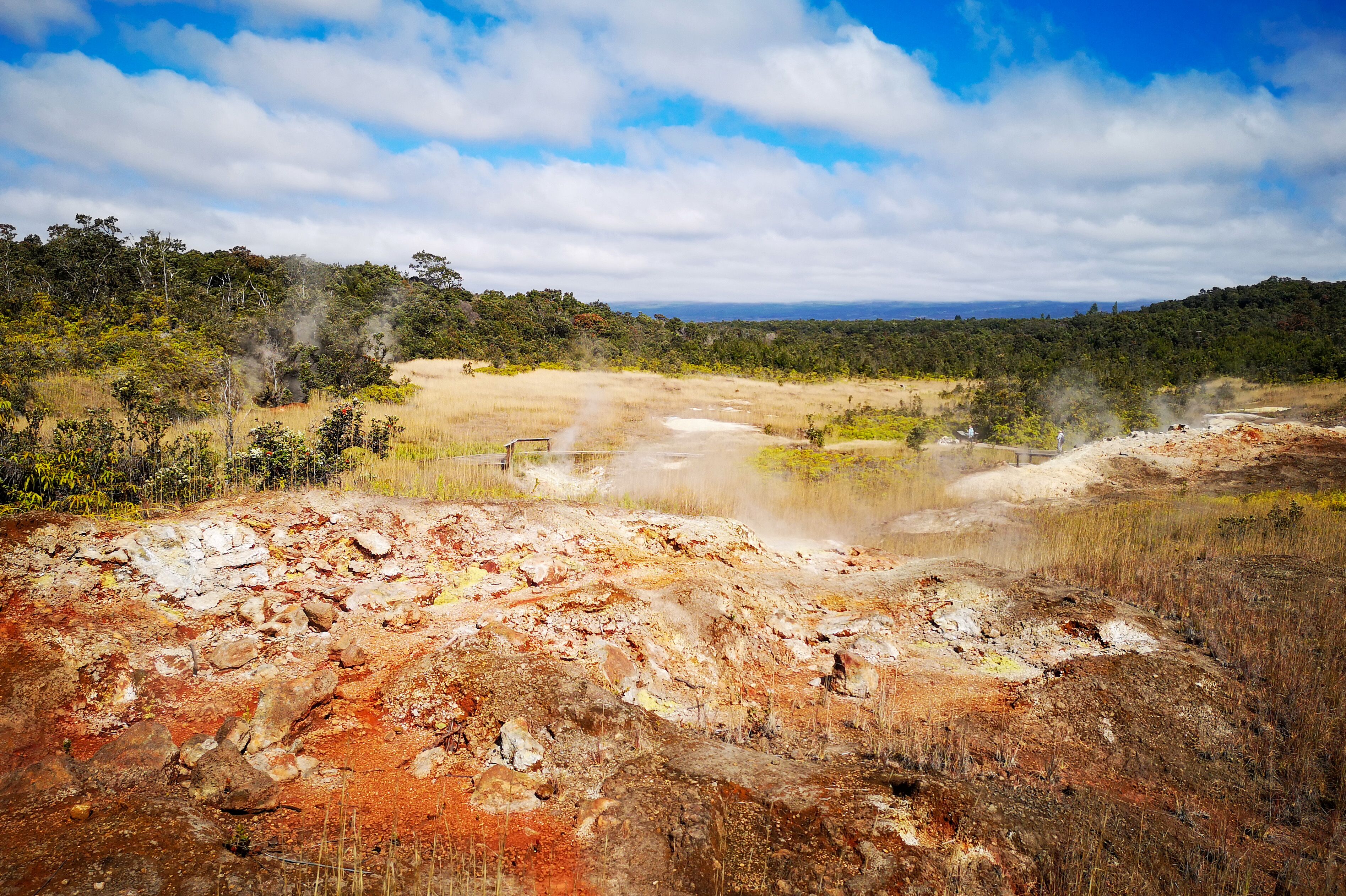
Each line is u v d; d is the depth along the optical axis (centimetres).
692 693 602
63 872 313
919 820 422
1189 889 401
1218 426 1902
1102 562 954
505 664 524
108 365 1409
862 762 510
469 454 1435
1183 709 607
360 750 466
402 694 514
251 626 583
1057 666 673
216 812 380
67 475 696
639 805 412
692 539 911
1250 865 427
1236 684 643
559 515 862
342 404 1322
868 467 1611
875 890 371
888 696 637
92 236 3753
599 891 354
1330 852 452
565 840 392
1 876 309
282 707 463
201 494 803
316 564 691
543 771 448
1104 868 403
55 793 371
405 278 5928
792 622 765
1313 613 776
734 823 407
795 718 588
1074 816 450
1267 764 550
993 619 782
